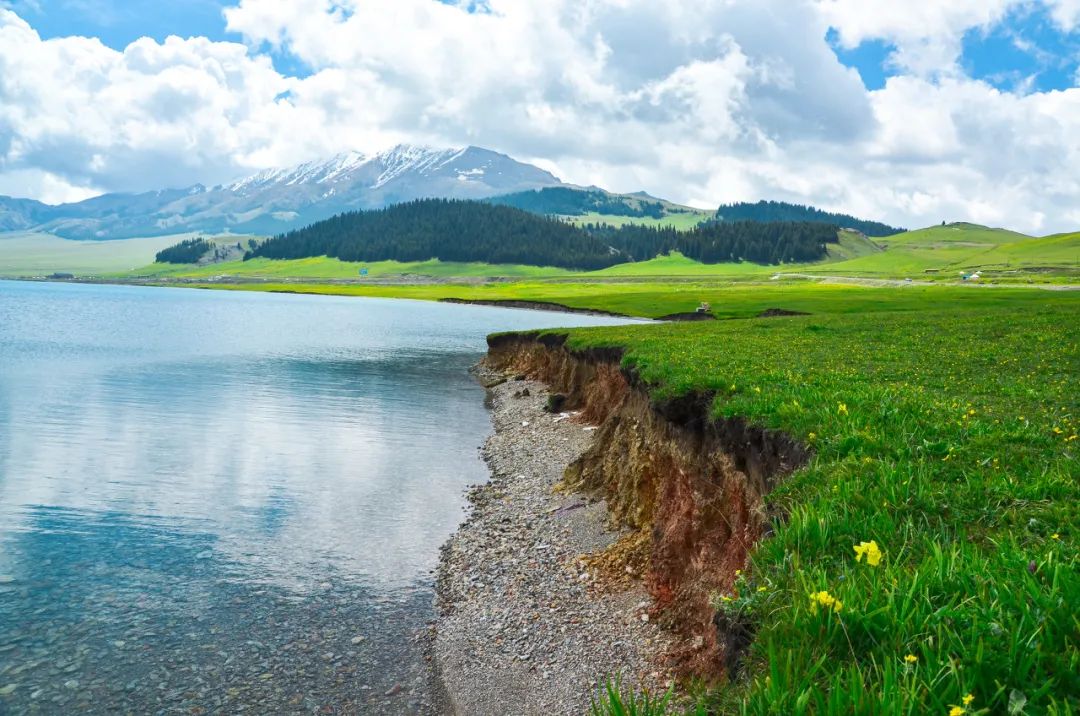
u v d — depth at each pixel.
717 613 6.98
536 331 64.38
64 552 19.44
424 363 73.56
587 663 13.30
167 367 62.44
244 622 15.78
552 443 34.44
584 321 125.19
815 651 4.75
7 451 30.44
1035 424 11.66
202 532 21.48
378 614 16.39
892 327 39.34
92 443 32.56
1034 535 6.75
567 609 15.91
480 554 20.16
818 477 9.09
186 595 17.05
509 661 13.91
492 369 67.31
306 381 56.91
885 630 4.74
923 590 5.12
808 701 4.16
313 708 12.54
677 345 30.66
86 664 13.75
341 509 24.34
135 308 162.38
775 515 8.80
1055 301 90.69
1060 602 4.61
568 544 20.25
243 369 63.09
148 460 29.86
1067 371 20.25
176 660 14.04
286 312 164.62
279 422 39.34
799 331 39.06
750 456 12.80
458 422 42.03
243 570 18.72
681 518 15.31
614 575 17.27
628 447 22.80
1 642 14.45
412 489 27.12
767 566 6.80
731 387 15.98
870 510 7.60
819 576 5.77
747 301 124.06
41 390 47.44
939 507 7.59
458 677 13.48
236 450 32.28
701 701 5.41
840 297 123.06
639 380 23.53
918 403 13.05
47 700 12.49
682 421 17.50
